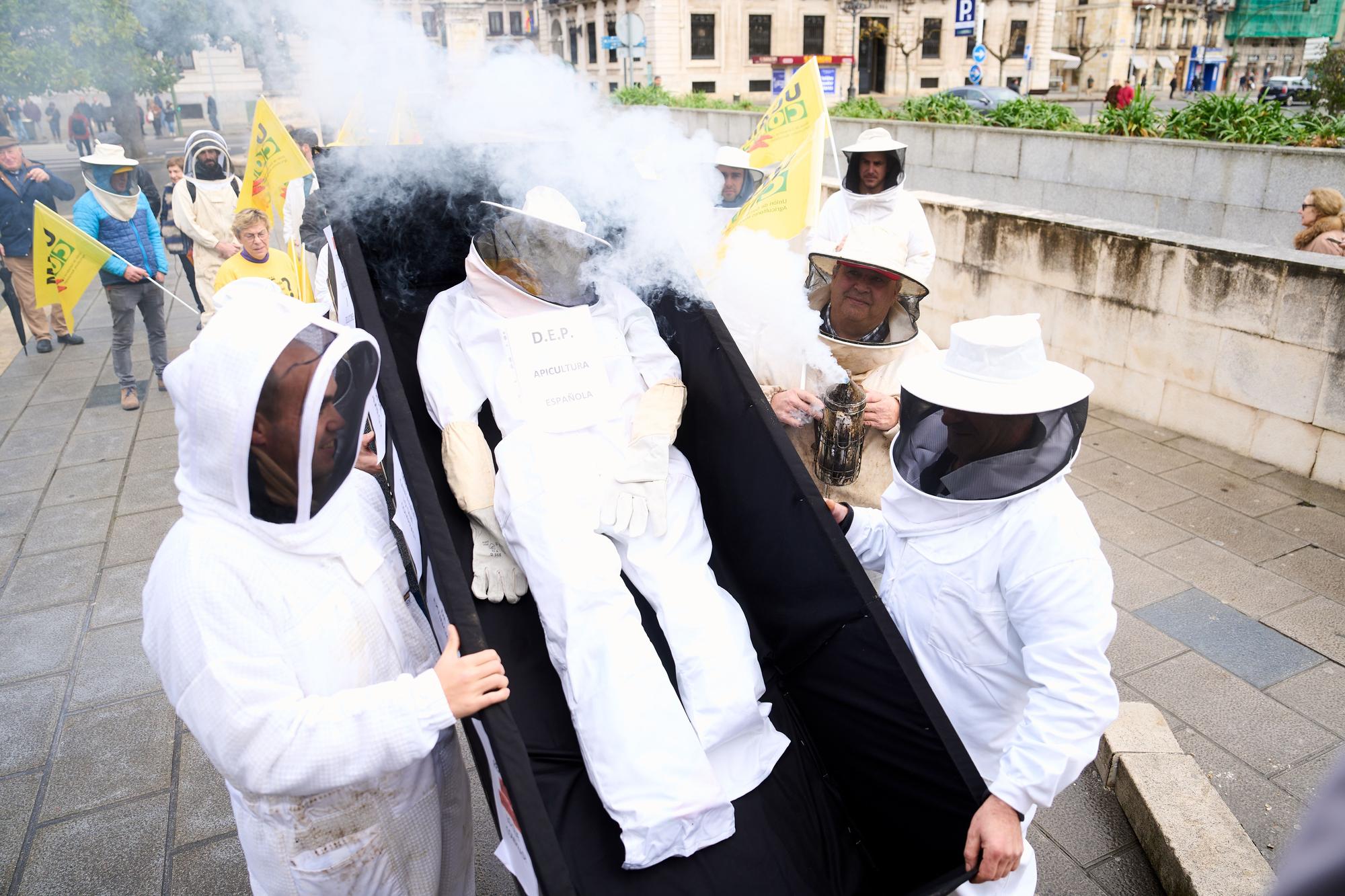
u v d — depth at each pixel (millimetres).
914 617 1953
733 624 2053
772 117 3812
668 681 1852
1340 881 429
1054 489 1789
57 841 2789
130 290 6062
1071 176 8633
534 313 2334
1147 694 3285
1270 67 50719
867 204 5258
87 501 4977
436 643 1985
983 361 1701
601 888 1715
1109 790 2914
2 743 3191
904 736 1821
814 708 2064
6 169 7098
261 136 4375
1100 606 1720
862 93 39781
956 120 10695
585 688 1797
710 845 1786
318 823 1620
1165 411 5461
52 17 8180
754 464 2154
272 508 1501
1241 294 4859
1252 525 4344
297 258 3475
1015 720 1938
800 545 2033
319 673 1578
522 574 2080
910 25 38594
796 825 1920
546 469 2059
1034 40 40906
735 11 33594
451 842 1948
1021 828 1688
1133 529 4379
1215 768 2945
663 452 2180
